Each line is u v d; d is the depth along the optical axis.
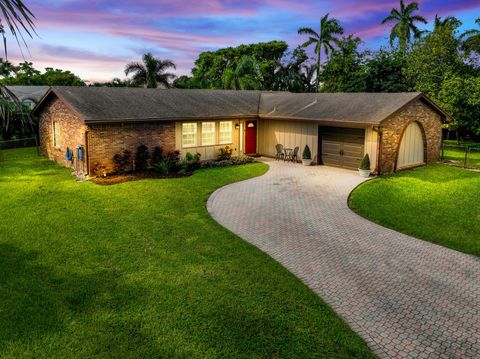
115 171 18.14
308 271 8.87
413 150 20.62
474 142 32.97
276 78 51.91
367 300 7.64
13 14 3.28
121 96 20.36
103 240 10.20
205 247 9.92
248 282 8.11
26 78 55.25
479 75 29.30
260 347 6.08
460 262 9.45
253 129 24.14
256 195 15.29
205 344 6.12
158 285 7.89
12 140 26.33
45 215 12.02
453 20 39.88
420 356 6.03
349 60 38.75
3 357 5.73
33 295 7.43
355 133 19.56
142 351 5.92
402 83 34.50
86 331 6.37
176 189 15.70
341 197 15.08
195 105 22.06
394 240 10.84
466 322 6.95
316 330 6.54
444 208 13.66
